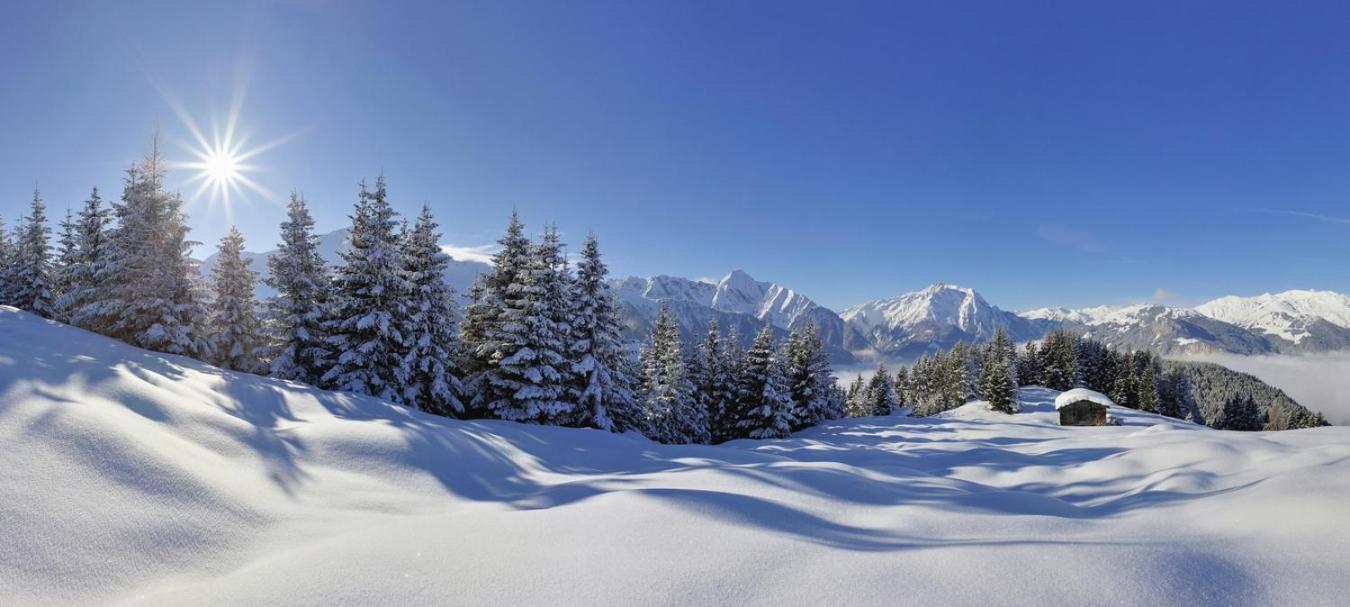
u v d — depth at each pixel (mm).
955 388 65438
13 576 3520
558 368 21672
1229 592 2727
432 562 3508
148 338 17719
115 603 3475
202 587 3381
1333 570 2832
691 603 2873
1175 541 3557
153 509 4602
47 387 6348
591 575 3238
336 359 19219
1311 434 9812
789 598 2879
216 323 22625
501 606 2957
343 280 18609
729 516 4289
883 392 59688
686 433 33750
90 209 23906
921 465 12336
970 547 3334
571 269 23594
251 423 8359
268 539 4754
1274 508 3965
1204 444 8727
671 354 31562
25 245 26891
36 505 4168
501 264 22438
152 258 18156
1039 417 37250
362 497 6441
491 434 11805
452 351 22656
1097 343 82000
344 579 3293
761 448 18234
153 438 5730
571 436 14281
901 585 2904
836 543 3764
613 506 4566
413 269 20781
